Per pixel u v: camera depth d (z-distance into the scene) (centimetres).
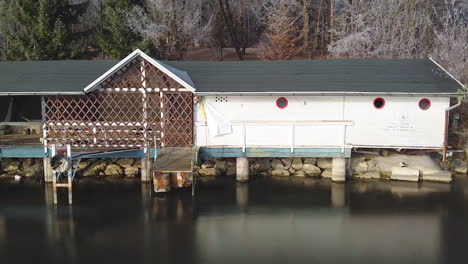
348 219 1371
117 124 1691
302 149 1694
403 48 3459
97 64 1959
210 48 4312
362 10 3672
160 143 1717
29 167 1858
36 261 1088
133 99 1702
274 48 3800
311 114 1714
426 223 1335
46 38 3200
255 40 4916
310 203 1516
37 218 1374
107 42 3234
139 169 1844
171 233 1260
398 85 1684
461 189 1661
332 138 1692
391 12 3584
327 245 1179
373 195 1595
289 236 1239
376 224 1329
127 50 3206
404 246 1174
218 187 1689
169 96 1692
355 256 1113
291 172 1852
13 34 3234
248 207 1477
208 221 1351
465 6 3641
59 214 1410
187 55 4088
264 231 1277
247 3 4606
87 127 1692
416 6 3703
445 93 1617
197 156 1625
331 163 1842
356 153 1877
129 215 1398
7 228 1297
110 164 1855
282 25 3759
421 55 3450
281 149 1695
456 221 1351
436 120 1688
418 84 1691
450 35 3428
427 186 1703
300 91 1639
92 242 1198
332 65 1906
